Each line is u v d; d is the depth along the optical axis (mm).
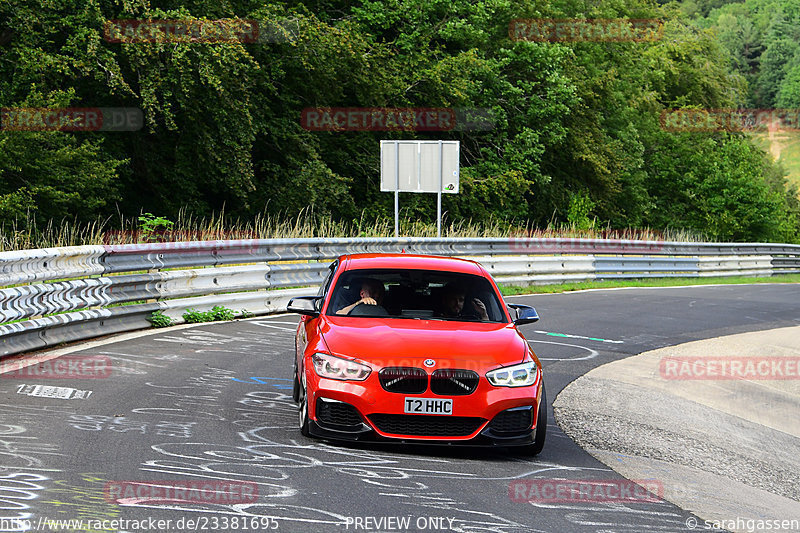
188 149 44656
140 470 9531
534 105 61344
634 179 75375
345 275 13141
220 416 12578
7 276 15578
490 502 9219
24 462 9602
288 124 48719
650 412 15820
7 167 36062
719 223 78562
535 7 65438
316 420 11094
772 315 32281
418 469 10430
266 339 20344
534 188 66750
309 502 8719
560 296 34688
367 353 11102
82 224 41000
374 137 55156
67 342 17953
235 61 40094
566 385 17469
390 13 55719
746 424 16078
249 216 48125
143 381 14727
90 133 41969
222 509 8312
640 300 34656
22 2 37062
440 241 33531
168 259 21516
